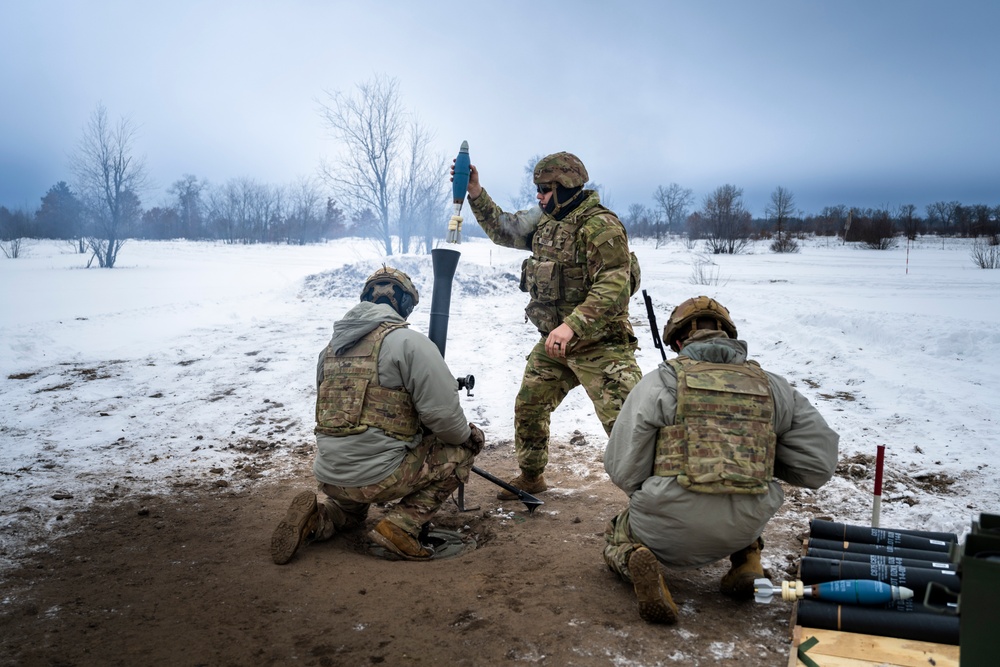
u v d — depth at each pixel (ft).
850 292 52.90
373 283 13.64
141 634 10.33
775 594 10.92
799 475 10.79
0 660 9.68
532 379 15.51
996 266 83.76
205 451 19.77
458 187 14.44
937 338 29.63
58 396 25.45
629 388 13.96
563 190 14.42
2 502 15.79
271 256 128.77
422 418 12.69
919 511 14.73
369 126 91.45
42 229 214.90
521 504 15.90
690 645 9.74
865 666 9.01
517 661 9.48
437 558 13.23
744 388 10.38
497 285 53.67
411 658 9.62
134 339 36.60
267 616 10.78
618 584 11.58
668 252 123.13
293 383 27.32
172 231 246.06
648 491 10.48
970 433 19.52
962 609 7.05
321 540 13.61
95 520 14.93
